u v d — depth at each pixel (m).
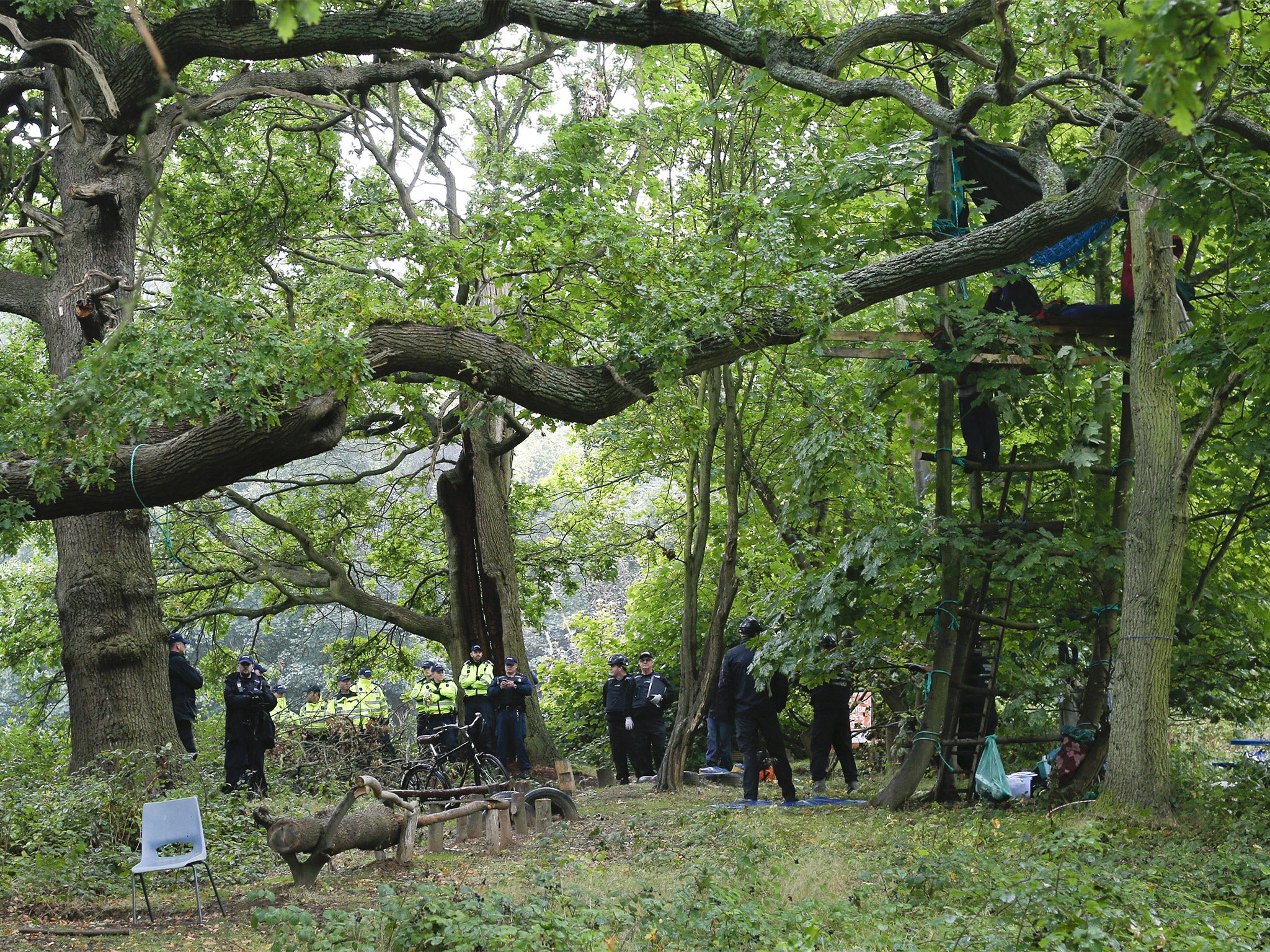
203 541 22.81
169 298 12.79
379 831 9.51
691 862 8.78
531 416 11.86
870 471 13.90
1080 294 15.95
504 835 11.03
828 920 6.54
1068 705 13.62
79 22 11.77
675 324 10.20
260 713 15.23
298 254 20.06
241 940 7.15
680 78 17.64
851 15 13.84
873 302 11.34
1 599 21.67
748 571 20.80
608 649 25.08
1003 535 12.43
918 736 12.84
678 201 17.56
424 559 25.67
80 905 8.50
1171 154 10.34
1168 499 10.67
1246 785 11.45
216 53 11.08
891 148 11.84
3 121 14.13
